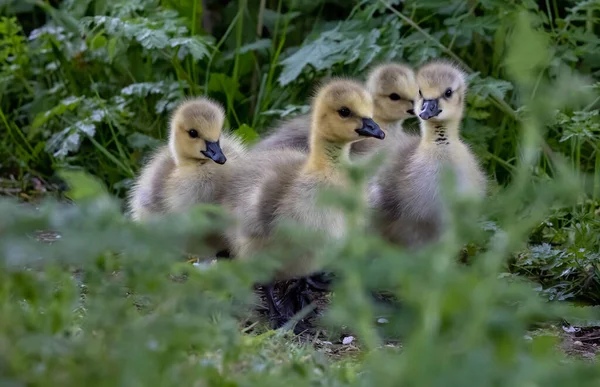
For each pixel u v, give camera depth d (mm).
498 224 11602
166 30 16016
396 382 5418
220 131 12672
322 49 15852
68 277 7312
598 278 11922
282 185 11094
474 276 5797
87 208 5926
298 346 9305
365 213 10984
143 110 16922
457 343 5637
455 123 12195
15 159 17047
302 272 11023
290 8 17484
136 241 5805
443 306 5645
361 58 15531
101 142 16844
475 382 5148
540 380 5289
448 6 16219
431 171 11891
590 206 13852
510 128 15781
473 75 15141
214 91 16641
